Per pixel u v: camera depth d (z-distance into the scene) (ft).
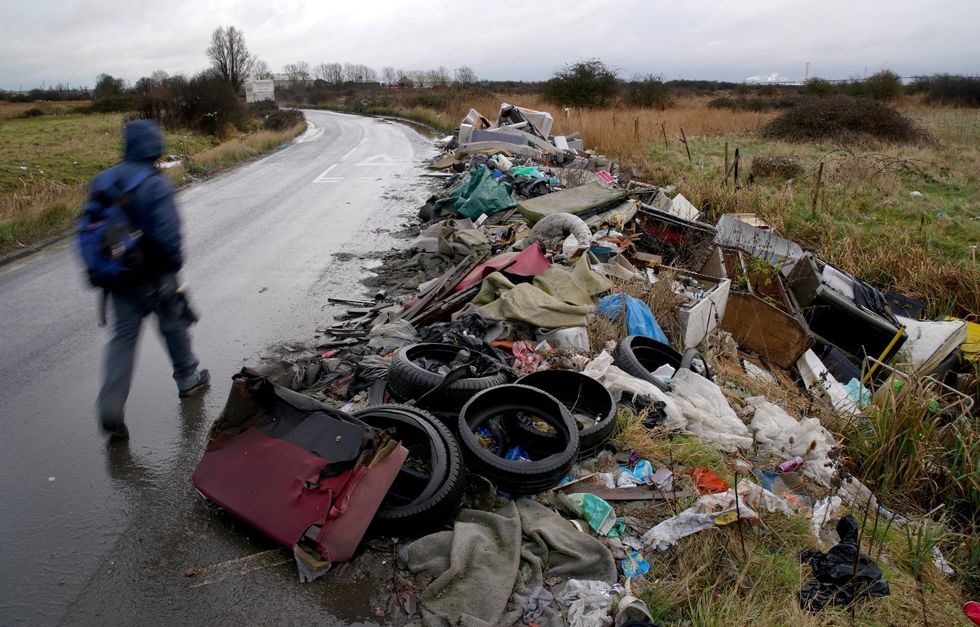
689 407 16.46
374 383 16.11
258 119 124.16
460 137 66.64
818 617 10.66
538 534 11.34
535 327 19.54
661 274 25.91
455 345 17.15
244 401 12.25
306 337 21.16
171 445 14.73
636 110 106.32
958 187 53.78
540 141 62.54
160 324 15.72
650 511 12.69
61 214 36.94
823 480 15.46
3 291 25.84
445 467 11.53
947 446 18.37
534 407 13.75
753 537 12.30
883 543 13.69
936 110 129.39
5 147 71.56
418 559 10.81
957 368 24.70
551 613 9.95
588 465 13.89
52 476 13.48
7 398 16.92
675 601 10.41
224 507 11.67
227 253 31.45
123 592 10.45
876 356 25.90
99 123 104.37
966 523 16.39
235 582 10.61
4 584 10.61
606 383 16.60
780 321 24.09
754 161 54.49
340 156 72.59
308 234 35.47
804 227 38.81
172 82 98.94
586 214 33.14
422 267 28.53
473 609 9.82
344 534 10.66
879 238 36.58
